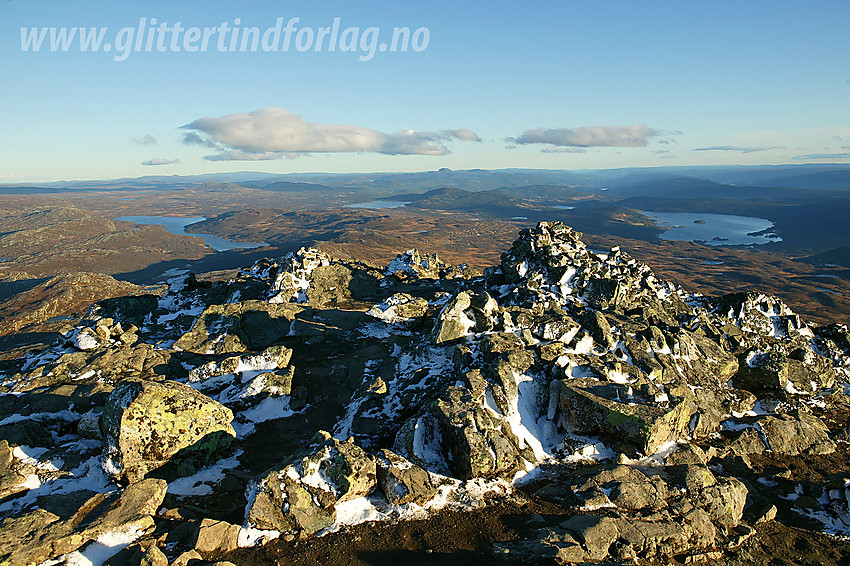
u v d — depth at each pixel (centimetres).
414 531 2088
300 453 2391
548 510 2230
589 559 1894
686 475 2384
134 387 2581
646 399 2883
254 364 3747
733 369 3725
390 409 3111
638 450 2666
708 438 3045
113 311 5281
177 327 4997
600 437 2781
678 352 3512
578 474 2517
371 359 4150
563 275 4878
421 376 3322
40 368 3666
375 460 2389
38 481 2427
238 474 2655
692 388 3312
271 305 5122
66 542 1895
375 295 6500
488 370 3034
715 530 2150
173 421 2577
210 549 1981
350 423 3048
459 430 2525
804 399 3744
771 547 2128
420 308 5219
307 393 3662
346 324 5091
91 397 3136
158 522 2133
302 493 2167
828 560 2061
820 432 3181
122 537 1989
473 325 3597
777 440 3062
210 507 2322
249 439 3073
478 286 5988
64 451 2664
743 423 3234
